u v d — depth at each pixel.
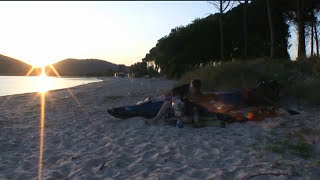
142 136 8.91
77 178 5.88
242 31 48.81
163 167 6.34
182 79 20.55
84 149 7.88
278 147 7.25
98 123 11.18
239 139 8.23
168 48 55.91
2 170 6.41
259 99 11.42
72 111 14.94
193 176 5.80
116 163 6.61
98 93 26.05
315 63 15.84
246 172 5.86
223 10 31.34
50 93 28.33
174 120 10.28
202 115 10.34
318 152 6.93
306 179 5.43
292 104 12.66
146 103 11.47
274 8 33.28
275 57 21.45
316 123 9.56
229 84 15.72
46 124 11.54
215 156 6.92
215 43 51.75
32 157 7.27
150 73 97.19
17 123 11.89
